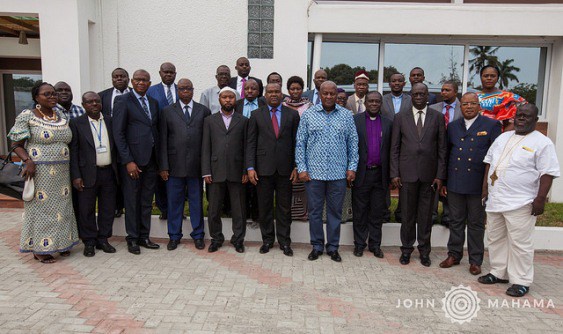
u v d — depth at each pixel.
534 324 3.57
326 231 5.46
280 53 7.25
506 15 7.14
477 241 4.70
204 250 5.29
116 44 7.28
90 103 4.84
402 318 3.63
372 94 4.95
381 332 3.39
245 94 5.40
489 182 4.36
